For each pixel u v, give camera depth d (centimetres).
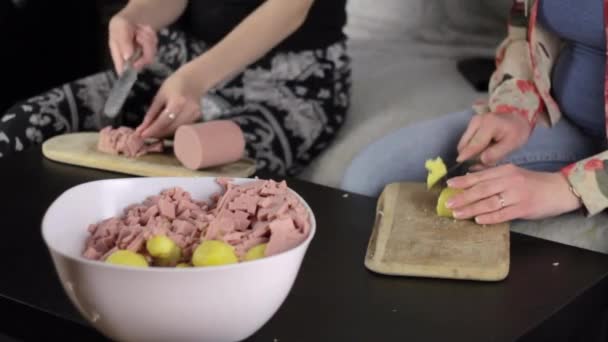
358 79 238
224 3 200
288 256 87
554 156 166
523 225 165
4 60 251
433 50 257
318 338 98
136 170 151
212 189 111
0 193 141
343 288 109
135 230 98
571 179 133
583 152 167
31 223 129
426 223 125
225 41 171
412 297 108
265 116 193
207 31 204
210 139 148
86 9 264
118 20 179
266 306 88
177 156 152
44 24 257
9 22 249
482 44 257
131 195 108
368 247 119
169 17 195
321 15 202
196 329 86
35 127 185
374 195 169
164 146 162
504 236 121
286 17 175
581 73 162
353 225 129
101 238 100
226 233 98
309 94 201
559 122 170
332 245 122
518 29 172
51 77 262
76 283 85
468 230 123
